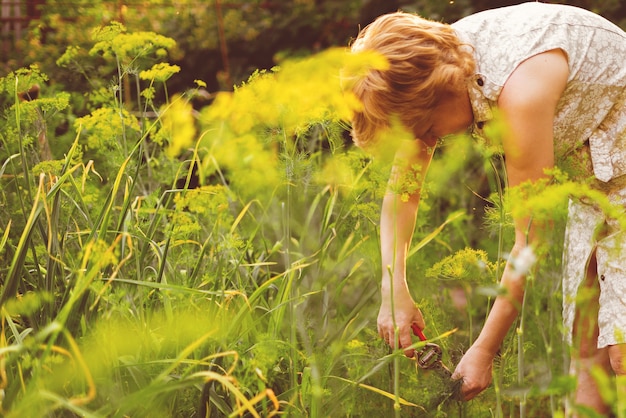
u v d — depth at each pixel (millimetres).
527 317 2566
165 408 1966
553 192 1515
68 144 2916
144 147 2424
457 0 5027
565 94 1975
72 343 1392
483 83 1928
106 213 1882
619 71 2018
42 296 1766
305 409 1996
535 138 1864
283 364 2207
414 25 1936
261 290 1939
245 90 1936
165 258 2061
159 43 2484
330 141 2248
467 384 1991
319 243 2398
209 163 2613
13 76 2324
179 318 1873
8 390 1686
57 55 4516
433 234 2479
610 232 2170
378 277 2414
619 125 2055
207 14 5578
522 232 1864
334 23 5520
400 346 2107
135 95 4762
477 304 2887
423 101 1907
